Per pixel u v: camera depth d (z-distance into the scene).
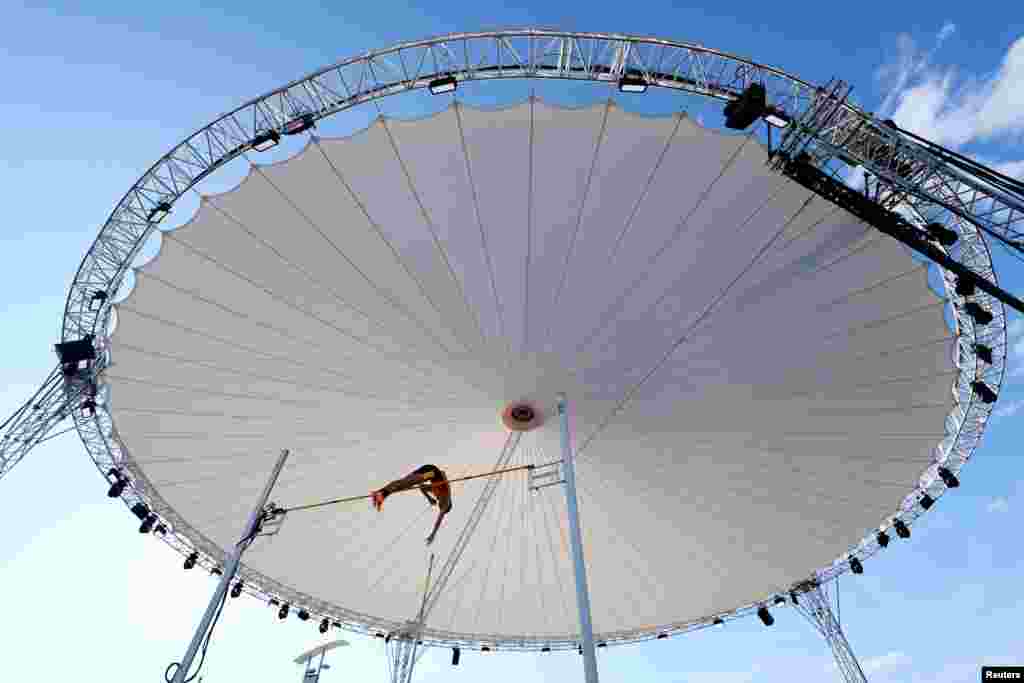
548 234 14.78
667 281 15.51
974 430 19.62
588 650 10.62
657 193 14.24
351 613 24.44
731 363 16.84
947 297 16.36
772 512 20.61
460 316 15.90
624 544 21.41
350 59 14.77
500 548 21.52
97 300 16.59
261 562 22.16
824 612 24.95
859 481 19.83
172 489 19.78
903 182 13.55
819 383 17.42
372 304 15.80
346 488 19.16
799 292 15.83
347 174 13.86
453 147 13.55
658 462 18.78
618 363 16.67
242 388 17.38
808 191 14.16
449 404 17.30
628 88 14.73
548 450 18.20
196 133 15.30
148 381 17.16
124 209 15.79
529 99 12.73
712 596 24.36
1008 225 12.56
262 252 15.13
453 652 25.81
